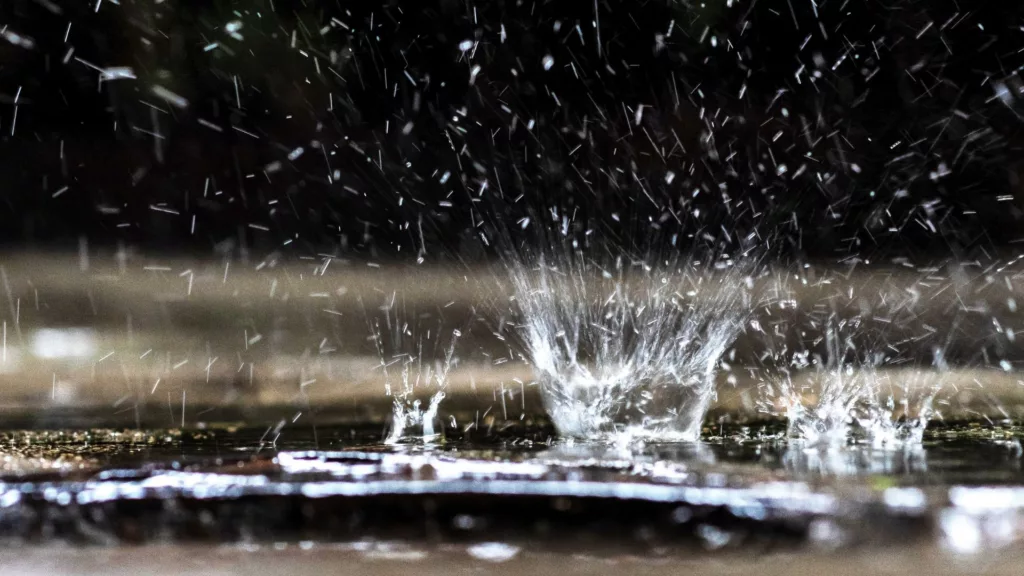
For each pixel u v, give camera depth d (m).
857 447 3.30
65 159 12.30
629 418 4.04
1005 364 5.76
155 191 11.93
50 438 3.98
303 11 11.59
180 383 5.95
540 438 3.66
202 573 2.04
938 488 2.41
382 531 2.31
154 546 2.26
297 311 8.56
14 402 5.30
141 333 7.89
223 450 3.51
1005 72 10.41
